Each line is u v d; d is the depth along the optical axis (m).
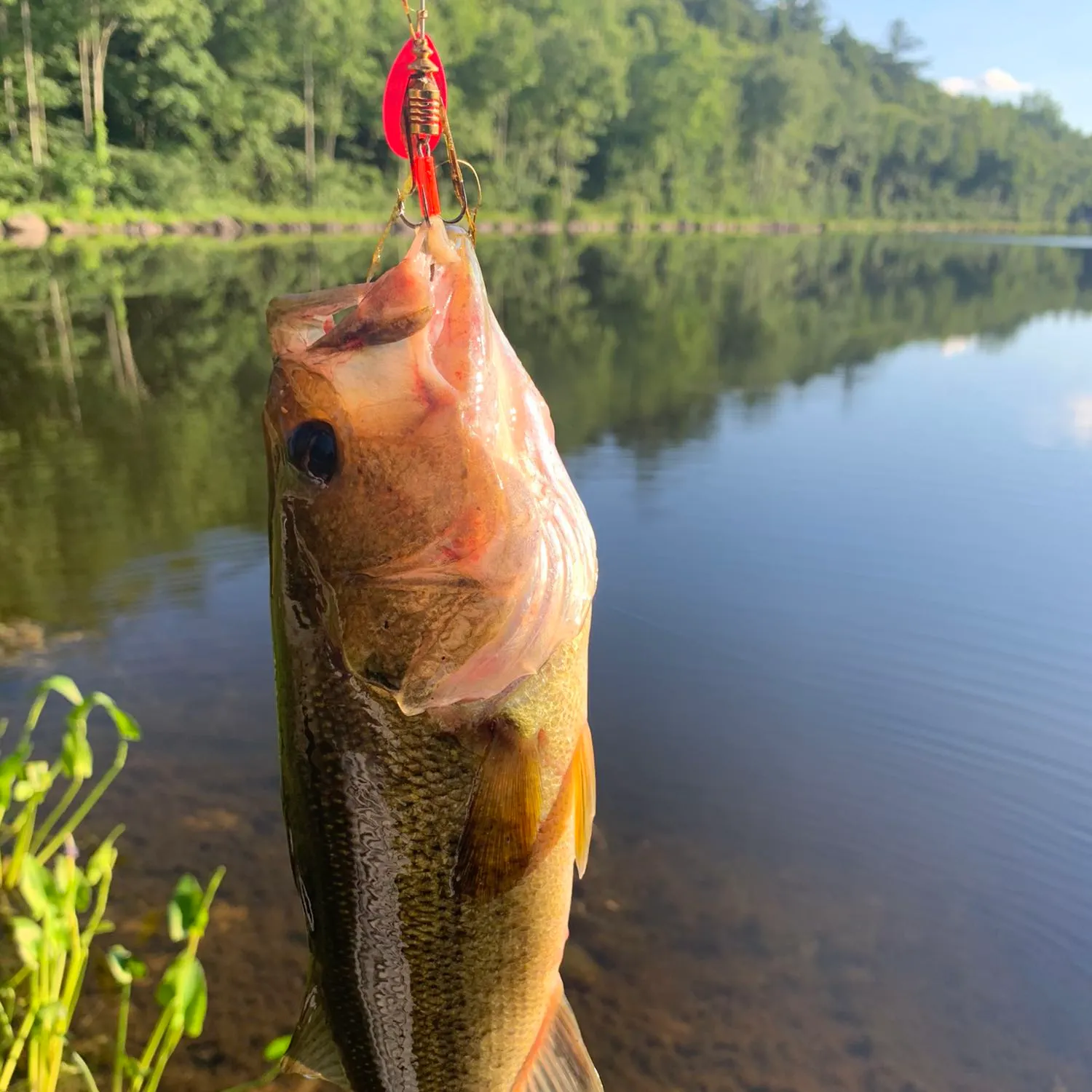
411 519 0.24
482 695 0.25
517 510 0.25
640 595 1.01
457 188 0.26
